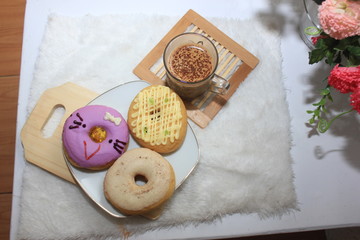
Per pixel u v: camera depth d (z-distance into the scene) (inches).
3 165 20.8
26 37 19.5
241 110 18.7
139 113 17.0
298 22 20.2
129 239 17.0
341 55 18.1
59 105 18.4
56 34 19.3
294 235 23.5
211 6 20.4
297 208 17.5
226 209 17.3
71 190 17.3
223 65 19.2
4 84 21.9
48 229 16.8
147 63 19.1
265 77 19.1
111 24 19.7
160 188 15.6
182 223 17.2
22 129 17.6
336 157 18.3
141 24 19.8
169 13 20.2
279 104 18.8
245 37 19.8
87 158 16.0
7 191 20.7
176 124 16.9
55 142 17.6
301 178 18.0
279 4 20.4
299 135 18.6
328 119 18.6
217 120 18.6
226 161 17.9
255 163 17.9
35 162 17.2
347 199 17.7
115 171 15.9
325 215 17.5
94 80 19.0
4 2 22.1
